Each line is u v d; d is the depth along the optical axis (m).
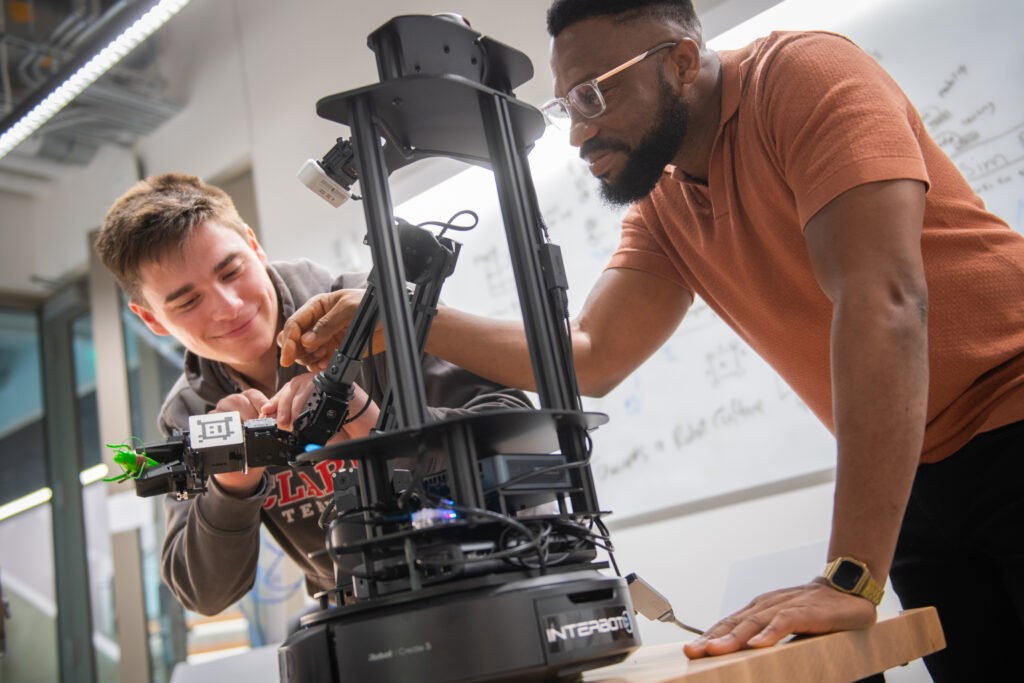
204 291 1.17
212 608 1.18
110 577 4.11
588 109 0.97
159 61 3.35
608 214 2.18
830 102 0.84
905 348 0.74
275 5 3.02
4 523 4.41
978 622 0.98
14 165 3.90
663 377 2.08
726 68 1.00
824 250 0.81
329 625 0.57
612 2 0.97
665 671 0.56
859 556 0.70
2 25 2.96
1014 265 0.90
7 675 4.21
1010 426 0.87
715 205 1.04
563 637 0.54
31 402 4.47
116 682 3.98
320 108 0.63
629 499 2.10
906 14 1.78
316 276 1.35
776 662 0.56
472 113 0.70
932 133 1.74
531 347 0.68
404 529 0.60
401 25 0.65
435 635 0.53
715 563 1.95
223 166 3.23
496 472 0.60
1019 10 1.65
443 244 0.74
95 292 3.57
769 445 1.91
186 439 0.78
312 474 1.19
